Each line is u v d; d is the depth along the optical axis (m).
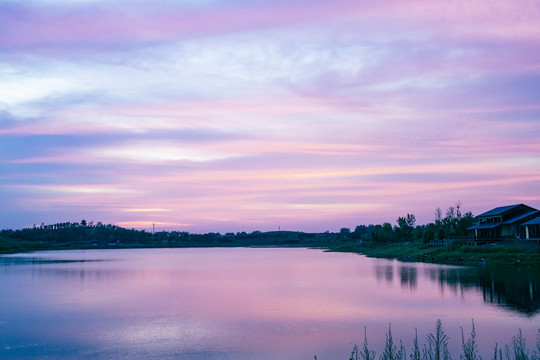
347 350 31.03
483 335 32.84
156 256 193.75
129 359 30.14
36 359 30.38
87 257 183.25
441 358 27.73
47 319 42.59
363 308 45.19
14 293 61.28
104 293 60.78
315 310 44.94
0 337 35.91
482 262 83.25
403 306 45.34
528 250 87.00
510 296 48.12
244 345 32.81
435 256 106.50
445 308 43.16
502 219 111.81
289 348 31.86
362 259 133.75
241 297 55.03
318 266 106.81
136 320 41.72
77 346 33.25
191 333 36.53
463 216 157.88
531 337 32.00
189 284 71.56
